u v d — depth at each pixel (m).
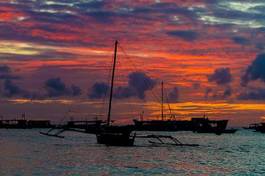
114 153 96.56
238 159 89.31
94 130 124.12
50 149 106.00
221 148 122.12
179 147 119.88
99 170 66.62
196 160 85.50
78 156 88.31
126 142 112.88
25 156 87.06
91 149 106.06
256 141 171.00
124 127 113.19
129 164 75.69
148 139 172.38
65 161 78.19
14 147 112.94
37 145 120.06
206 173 66.06
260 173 66.81
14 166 69.06
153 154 96.19
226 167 74.25
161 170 68.38
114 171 65.88
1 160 78.12
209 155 97.62
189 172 66.88
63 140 151.88
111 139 113.56
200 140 174.50
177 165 75.88
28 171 63.59
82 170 66.19
